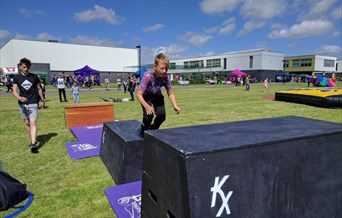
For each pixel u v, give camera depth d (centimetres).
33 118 491
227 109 1088
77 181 371
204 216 168
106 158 432
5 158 471
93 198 322
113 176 376
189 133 226
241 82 4106
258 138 206
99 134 622
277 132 228
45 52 4981
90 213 290
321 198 213
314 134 219
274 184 194
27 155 488
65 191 341
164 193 196
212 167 174
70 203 311
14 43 4719
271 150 196
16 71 4291
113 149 400
